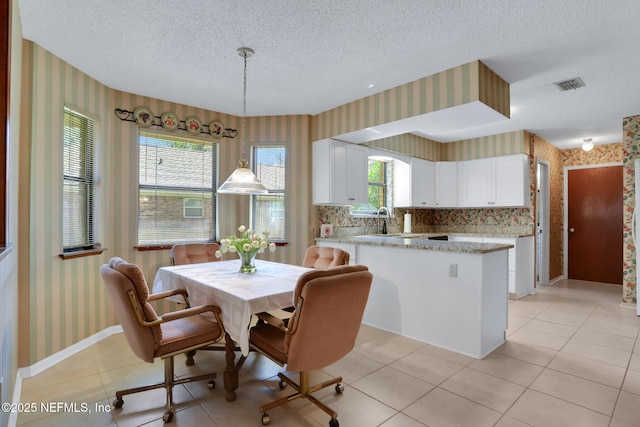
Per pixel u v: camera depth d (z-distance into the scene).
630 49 2.63
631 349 2.93
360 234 5.05
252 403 2.12
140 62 2.87
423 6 2.11
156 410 2.04
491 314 2.91
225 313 2.08
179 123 3.89
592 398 2.15
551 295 4.96
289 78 3.20
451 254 2.93
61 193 2.79
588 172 6.09
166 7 2.12
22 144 2.46
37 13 2.17
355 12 2.17
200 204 4.10
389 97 3.45
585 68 2.97
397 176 5.51
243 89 3.48
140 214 3.65
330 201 4.14
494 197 5.36
